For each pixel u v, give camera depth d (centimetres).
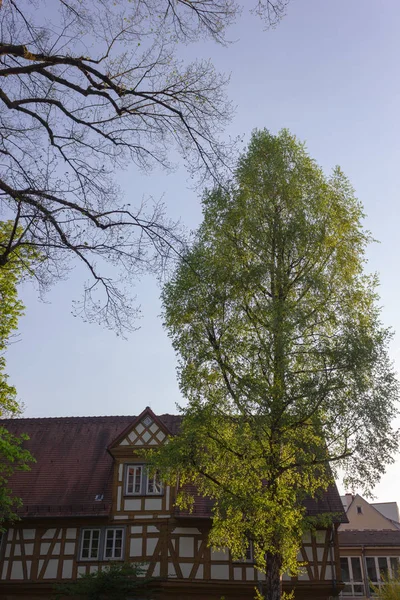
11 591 2027
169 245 865
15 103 796
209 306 1445
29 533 2111
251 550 2033
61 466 2367
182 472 1437
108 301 869
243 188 1622
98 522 2114
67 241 823
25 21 776
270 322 1383
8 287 1593
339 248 1569
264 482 1939
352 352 1319
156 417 2262
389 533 2980
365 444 1300
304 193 1636
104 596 1862
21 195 793
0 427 1557
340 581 1989
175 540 2061
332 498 2127
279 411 1308
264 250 1555
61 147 845
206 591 1992
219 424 1398
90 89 841
